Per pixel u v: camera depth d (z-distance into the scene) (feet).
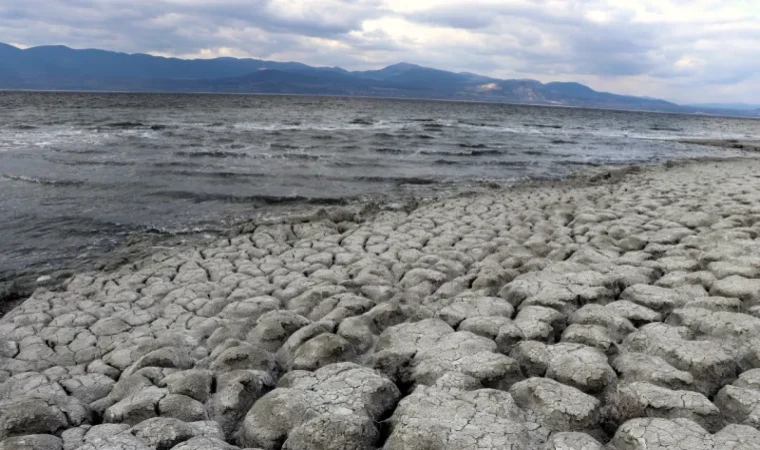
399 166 66.49
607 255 24.94
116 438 10.90
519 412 11.86
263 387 13.93
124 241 33.09
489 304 18.69
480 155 80.79
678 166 72.28
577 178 60.49
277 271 25.38
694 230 29.73
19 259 29.50
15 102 211.41
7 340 18.80
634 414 11.82
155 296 23.03
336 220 37.50
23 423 11.53
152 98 329.31
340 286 21.99
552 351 14.39
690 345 14.51
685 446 10.02
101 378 15.61
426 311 18.89
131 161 60.85
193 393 13.44
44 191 45.21
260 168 60.34
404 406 11.96
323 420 11.15
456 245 28.94
